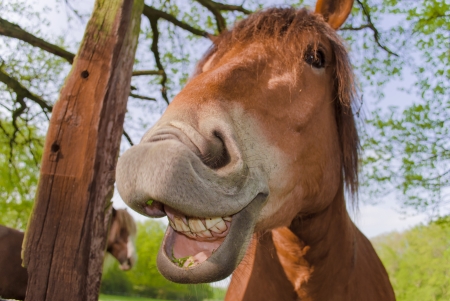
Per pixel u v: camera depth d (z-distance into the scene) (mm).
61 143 1963
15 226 8797
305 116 1621
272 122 1484
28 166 8172
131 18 2143
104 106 1987
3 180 8195
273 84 1531
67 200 1908
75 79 2025
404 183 6250
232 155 1182
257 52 1601
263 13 1831
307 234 1934
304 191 1663
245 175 1196
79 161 1938
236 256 1168
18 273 5301
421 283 18828
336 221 2006
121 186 1083
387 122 5906
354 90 1954
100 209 1944
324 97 1783
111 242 6156
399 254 21812
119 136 2061
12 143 7727
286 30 1726
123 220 6262
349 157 1992
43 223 1891
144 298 30438
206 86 1354
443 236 13133
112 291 32375
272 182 1436
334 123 1925
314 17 1896
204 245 1254
